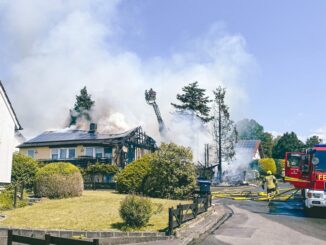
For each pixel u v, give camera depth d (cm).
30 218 1579
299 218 1812
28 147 4591
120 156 4247
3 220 1529
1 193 2008
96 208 1842
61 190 2259
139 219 1378
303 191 2106
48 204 2012
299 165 2078
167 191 2495
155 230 1353
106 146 4241
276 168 7162
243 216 1869
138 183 2644
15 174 2734
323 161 1884
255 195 3195
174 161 2503
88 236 1278
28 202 2053
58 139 4534
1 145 2300
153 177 2570
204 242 1233
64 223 1465
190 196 2481
